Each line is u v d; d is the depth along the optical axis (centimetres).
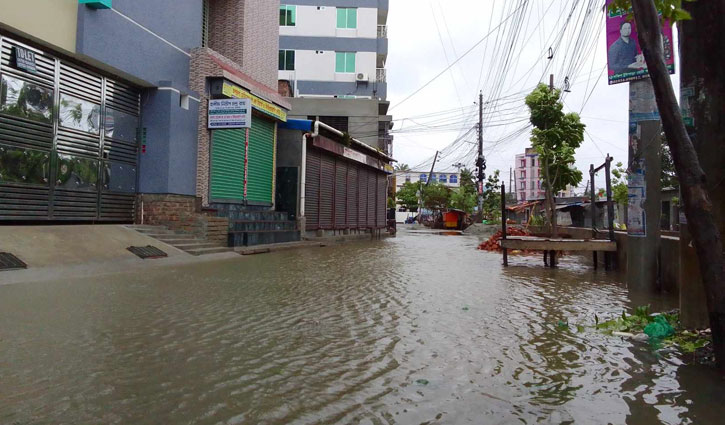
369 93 3650
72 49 1086
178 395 324
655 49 386
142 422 281
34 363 372
